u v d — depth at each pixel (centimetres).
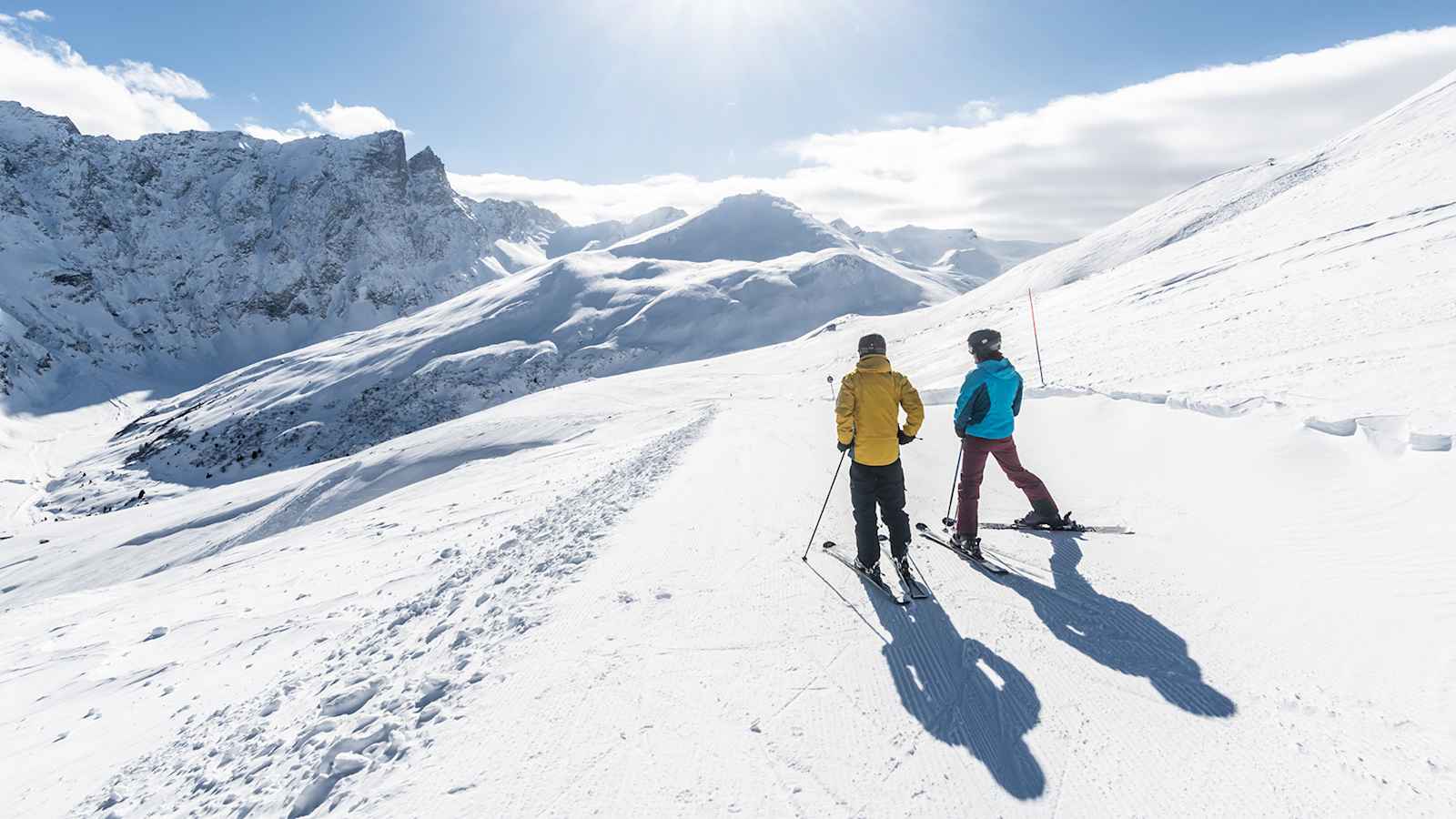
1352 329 1214
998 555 578
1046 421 1075
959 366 3912
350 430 19162
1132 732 340
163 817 461
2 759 859
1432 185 3159
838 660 423
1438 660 356
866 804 301
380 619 866
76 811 578
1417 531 482
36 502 17125
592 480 1758
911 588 503
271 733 545
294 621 1191
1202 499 645
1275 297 1956
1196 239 5281
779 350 15525
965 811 295
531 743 359
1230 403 818
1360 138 9144
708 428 1770
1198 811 286
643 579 585
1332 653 383
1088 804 296
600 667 432
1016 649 424
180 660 1150
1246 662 389
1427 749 300
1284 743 321
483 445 5706
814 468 1012
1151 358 1620
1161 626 438
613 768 333
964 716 361
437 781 337
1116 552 558
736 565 601
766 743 346
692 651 445
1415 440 577
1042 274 12719
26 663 1336
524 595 615
